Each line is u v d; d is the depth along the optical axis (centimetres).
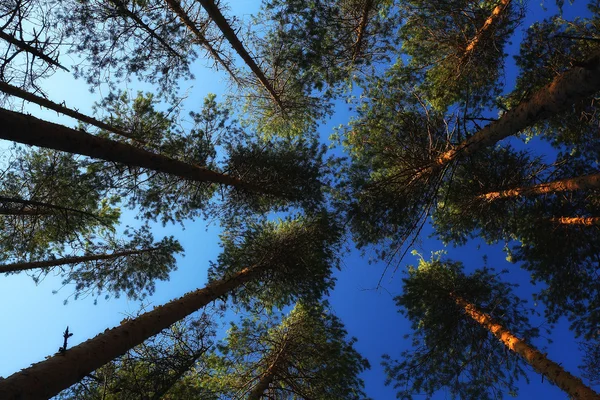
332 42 1006
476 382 995
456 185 1041
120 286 1017
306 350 1054
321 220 1072
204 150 960
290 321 1154
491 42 914
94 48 804
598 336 927
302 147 1107
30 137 479
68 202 883
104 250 1027
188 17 970
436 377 1010
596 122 864
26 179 852
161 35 880
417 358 1031
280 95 1226
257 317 1098
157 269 1068
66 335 445
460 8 898
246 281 1020
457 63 977
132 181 909
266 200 1156
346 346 1065
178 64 917
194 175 836
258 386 933
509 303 1039
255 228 1038
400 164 934
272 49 1079
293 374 1016
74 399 637
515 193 932
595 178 741
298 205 1144
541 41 826
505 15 850
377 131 1025
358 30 1027
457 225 1127
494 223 1091
